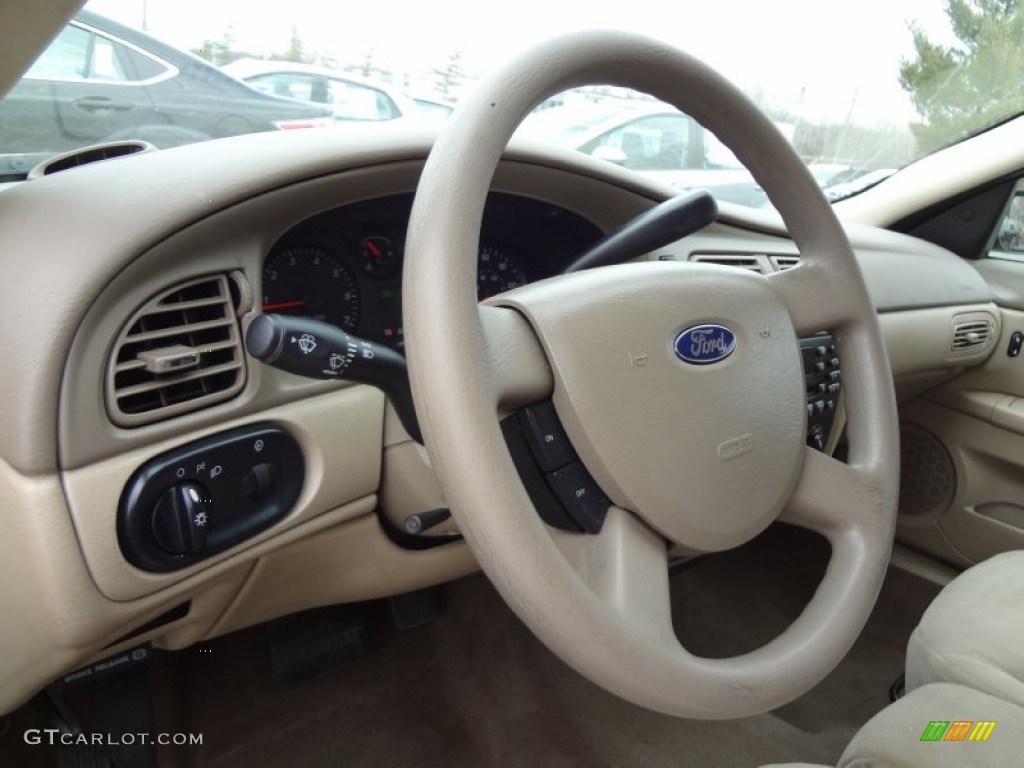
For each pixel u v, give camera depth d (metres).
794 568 1.53
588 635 0.46
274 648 1.18
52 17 0.51
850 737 1.14
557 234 1.05
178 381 0.65
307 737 1.12
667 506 0.55
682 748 1.12
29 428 0.58
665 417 0.56
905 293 1.34
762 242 1.22
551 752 1.11
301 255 0.84
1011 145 1.44
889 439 0.71
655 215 0.64
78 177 0.69
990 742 0.58
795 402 0.65
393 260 0.91
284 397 0.73
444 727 1.15
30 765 1.01
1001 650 0.70
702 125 0.66
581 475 0.54
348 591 0.92
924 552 1.55
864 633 1.35
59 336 0.58
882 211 1.59
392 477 0.83
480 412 0.45
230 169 0.68
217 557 0.71
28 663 0.67
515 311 0.54
